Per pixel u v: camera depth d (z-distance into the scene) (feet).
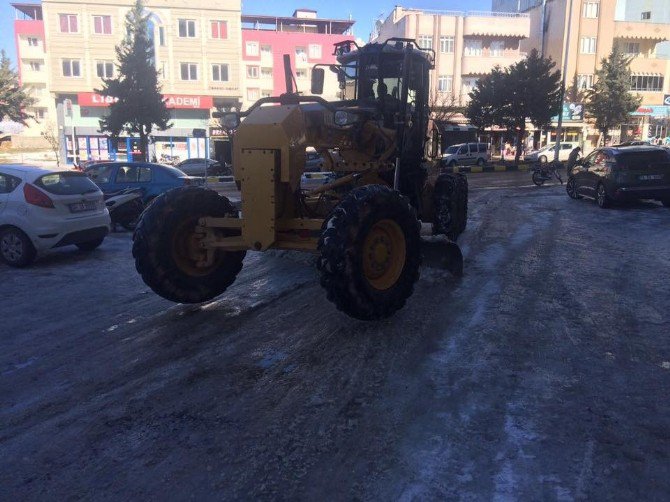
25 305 21.27
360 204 16.33
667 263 26.86
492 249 30.48
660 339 16.79
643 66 173.47
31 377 14.61
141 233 18.78
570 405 12.66
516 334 17.11
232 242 18.71
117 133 110.01
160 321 18.95
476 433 11.48
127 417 12.37
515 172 109.50
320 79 23.95
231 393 13.42
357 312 16.60
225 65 147.54
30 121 195.83
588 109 155.02
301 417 12.21
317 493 9.64
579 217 43.32
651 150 47.50
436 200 30.68
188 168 107.45
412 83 24.39
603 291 21.93
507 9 213.05
